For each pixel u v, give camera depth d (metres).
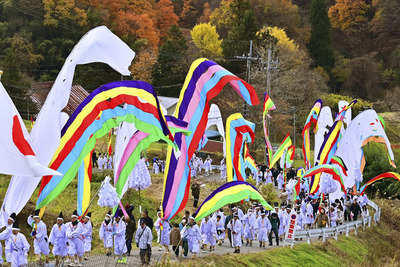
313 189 56.38
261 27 144.38
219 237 44.03
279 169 80.00
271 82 106.50
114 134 88.19
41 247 32.38
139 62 115.94
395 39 152.62
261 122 99.81
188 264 34.81
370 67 140.88
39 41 119.00
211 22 147.38
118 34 123.00
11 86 95.25
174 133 38.97
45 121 27.11
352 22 158.62
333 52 148.12
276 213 46.53
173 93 115.06
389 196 84.25
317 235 50.62
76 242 33.09
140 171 44.25
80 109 30.19
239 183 38.62
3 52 112.56
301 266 42.75
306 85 117.50
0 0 121.56
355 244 54.03
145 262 34.78
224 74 39.53
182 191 39.34
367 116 58.28
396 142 113.69
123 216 36.81
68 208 49.22
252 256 40.81
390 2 153.62
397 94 128.88
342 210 56.88
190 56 120.19
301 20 155.00
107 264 34.22
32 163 22.17
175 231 37.25
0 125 22.30
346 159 58.38
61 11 119.19
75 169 29.81
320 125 59.78
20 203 26.50
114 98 31.05
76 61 27.95
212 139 99.31
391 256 54.41
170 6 142.12
